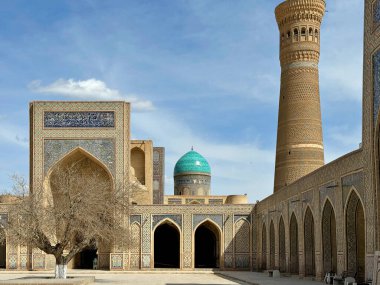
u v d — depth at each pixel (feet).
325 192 62.75
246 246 100.48
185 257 99.66
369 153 51.24
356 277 55.98
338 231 58.49
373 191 50.19
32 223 65.92
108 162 98.27
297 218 74.64
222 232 100.58
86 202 67.82
